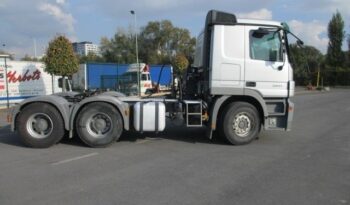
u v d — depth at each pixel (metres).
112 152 9.21
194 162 8.17
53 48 30.80
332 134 12.10
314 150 9.49
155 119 9.93
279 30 10.12
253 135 10.14
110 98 9.78
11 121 9.84
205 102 10.27
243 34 10.01
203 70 10.43
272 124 10.31
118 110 9.78
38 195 6.07
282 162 8.20
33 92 30.30
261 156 8.77
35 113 9.72
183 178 6.98
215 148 9.68
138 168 7.69
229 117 9.97
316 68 54.41
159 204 5.65
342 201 5.79
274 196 6.00
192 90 10.97
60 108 9.70
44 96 9.96
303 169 7.62
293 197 5.96
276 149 9.59
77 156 8.80
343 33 72.69
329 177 7.05
